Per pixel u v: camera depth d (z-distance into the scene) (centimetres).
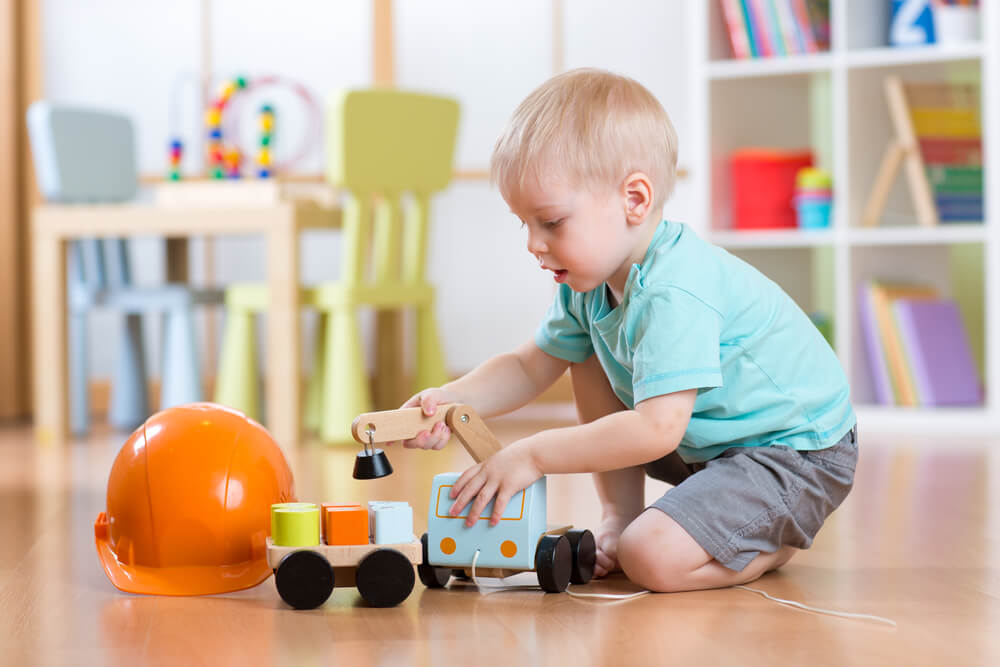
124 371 280
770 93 295
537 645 83
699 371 100
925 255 286
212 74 326
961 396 259
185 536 103
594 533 125
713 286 104
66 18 322
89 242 280
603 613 93
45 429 254
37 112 267
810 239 261
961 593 101
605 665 78
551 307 118
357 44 326
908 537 128
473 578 104
